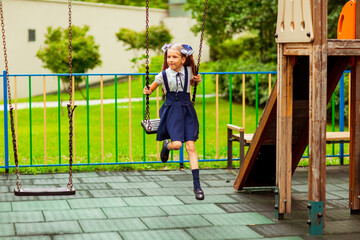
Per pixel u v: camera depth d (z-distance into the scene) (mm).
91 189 7238
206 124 15352
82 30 18875
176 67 5777
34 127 14711
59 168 8445
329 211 6301
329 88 6051
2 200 6605
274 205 6531
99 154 9977
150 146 11602
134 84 25031
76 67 18328
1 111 17562
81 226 5617
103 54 26562
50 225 5637
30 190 5672
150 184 7570
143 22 29516
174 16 32594
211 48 27297
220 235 5379
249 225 5723
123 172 8359
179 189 7289
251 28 18359
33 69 22969
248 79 18172
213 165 8875
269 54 18328
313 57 5266
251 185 7137
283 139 5875
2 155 9938
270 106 6176
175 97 5844
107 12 26672
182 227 5629
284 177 5910
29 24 22750
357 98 5980
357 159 6074
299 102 6363
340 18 6043
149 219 5895
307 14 5215
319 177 5379
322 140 5363
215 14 18359
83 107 18469
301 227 5668
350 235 5418
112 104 19250
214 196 6934
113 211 6191
